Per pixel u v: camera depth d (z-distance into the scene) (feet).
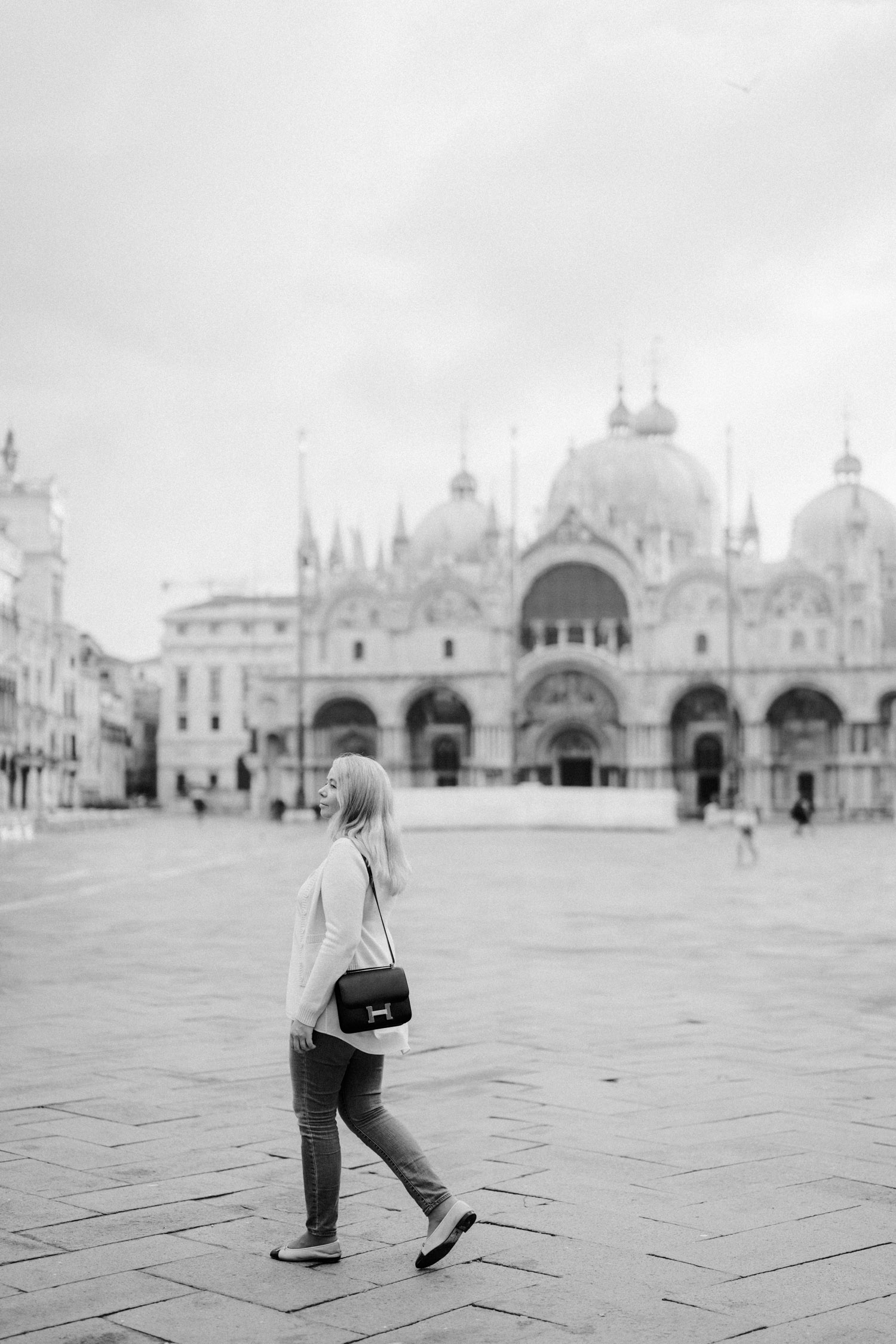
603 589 472.85
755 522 519.19
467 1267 33.14
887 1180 39.60
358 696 472.03
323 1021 33.86
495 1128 45.55
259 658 620.49
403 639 471.62
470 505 580.71
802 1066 55.72
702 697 464.24
